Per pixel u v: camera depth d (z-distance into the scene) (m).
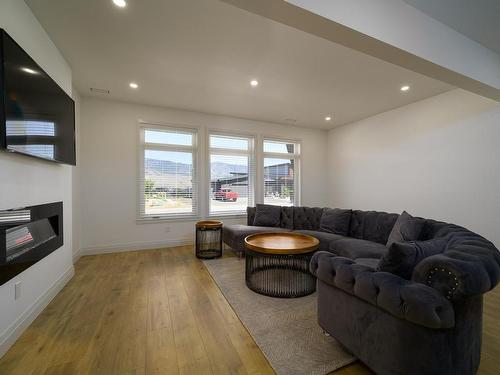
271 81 3.13
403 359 1.10
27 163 1.81
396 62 1.91
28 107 1.71
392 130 4.22
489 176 3.00
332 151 5.59
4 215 1.52
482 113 3.07
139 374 1.34
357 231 3.43
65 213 2.58
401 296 1.07
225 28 2.09
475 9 1.83
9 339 1.55
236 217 4.75
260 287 2.50
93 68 2.80
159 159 4.17
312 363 1.42
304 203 5.48
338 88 3.35
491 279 1.07
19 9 1.72
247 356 1.49
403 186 4.03
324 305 1.59
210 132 4.52
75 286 2.51
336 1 1.44
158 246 4.09
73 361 1.44
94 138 3.69
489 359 1.44
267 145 5.14
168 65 2.73
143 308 2.07
